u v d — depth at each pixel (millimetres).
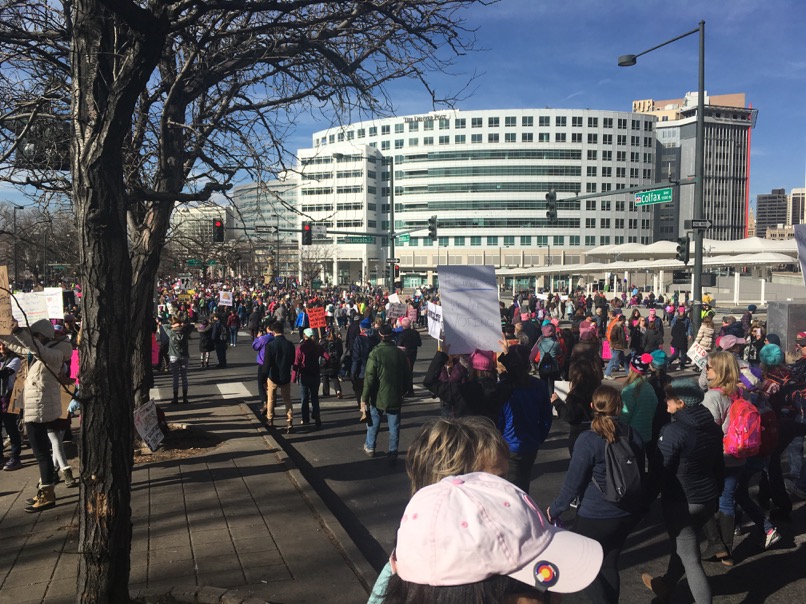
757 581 4723
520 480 5414
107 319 3197
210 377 16391
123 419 3266
